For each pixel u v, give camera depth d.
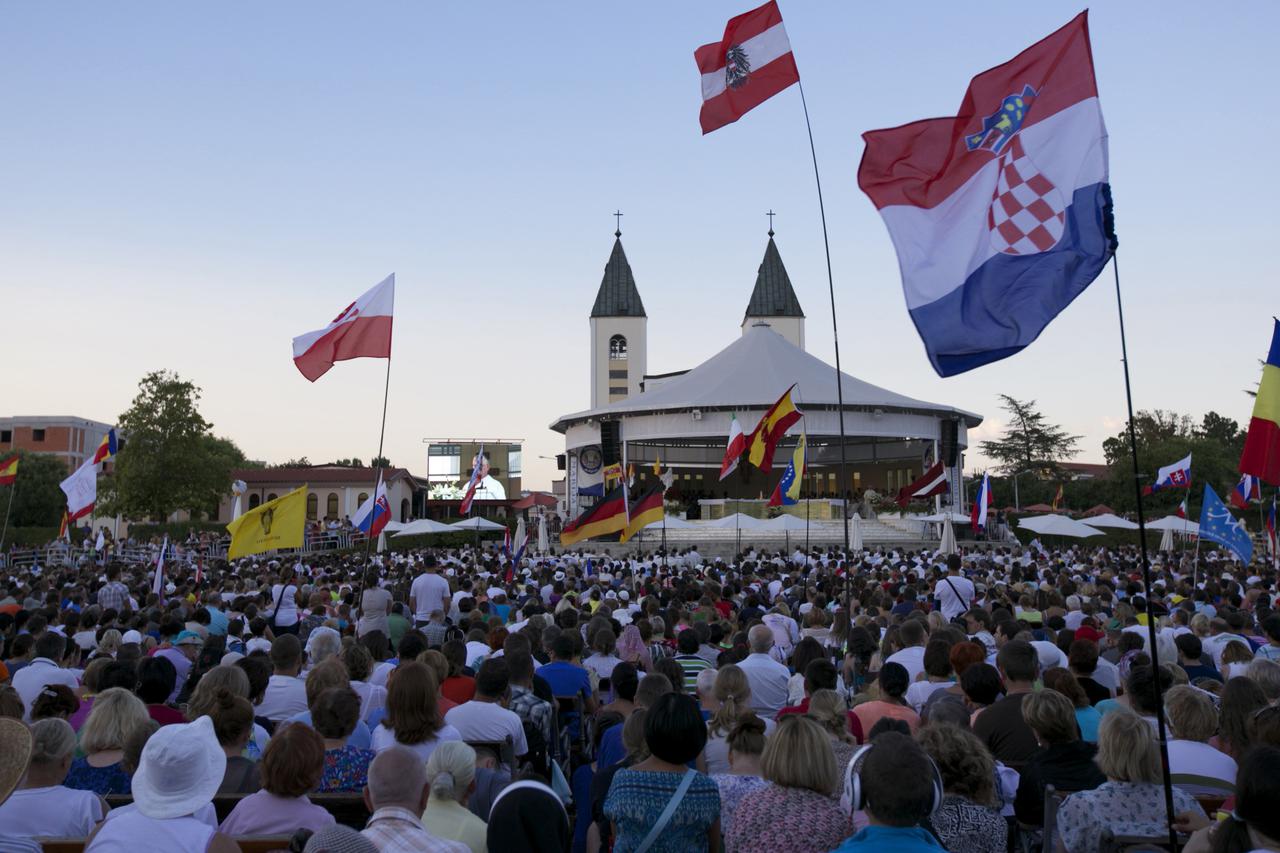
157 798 4.43
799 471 26.78
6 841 4.11
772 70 12.07
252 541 15.66
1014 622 10.00
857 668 9.05
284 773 4.57
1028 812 5.52
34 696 8.18
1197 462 67.31
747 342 69.56
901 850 3.56
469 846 4.48
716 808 4.38
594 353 105.50
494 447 97.88
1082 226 7.20
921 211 7.71
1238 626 11.32
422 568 26.27
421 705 5.90
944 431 62.75
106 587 15.65
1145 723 4.90
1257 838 3.47
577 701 8.46
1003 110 7.59
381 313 15.08
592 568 24.89
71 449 83.62
